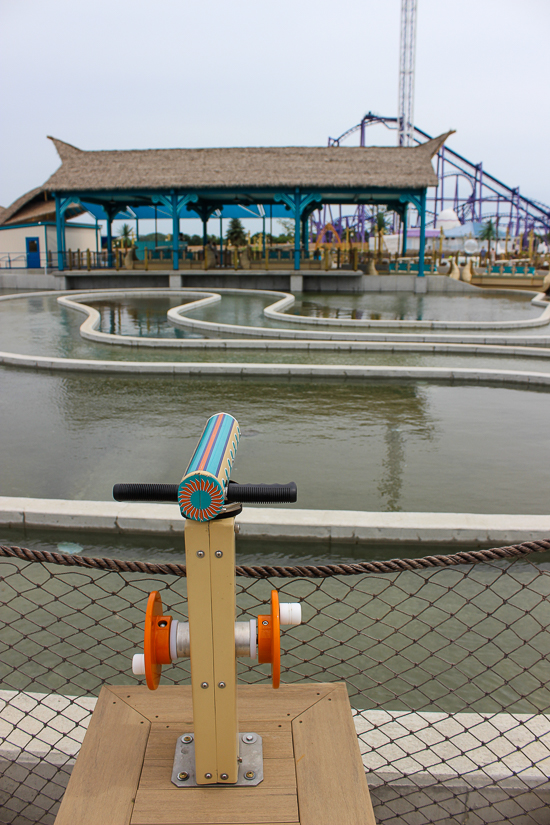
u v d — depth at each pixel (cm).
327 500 522
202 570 131
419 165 2819
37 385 983
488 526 436
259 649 144
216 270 2984
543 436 723
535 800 203
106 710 169
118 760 150
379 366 1080
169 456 635
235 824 130
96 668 313
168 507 475
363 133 6419
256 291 2777
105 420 777
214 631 134
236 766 141
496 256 4984
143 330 1594
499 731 222
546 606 370
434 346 1312
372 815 132
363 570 188
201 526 129
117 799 138
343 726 160
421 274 3006
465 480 575
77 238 4031
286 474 585
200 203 3362
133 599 380
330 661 321
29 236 3762
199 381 1031
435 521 444
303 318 1714
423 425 767
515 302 2514
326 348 1328
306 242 3581
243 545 452
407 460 631
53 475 581
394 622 356
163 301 2466
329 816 132
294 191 2825
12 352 1254
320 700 171
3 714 235
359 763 147
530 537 433
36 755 209
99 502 486
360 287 3069
